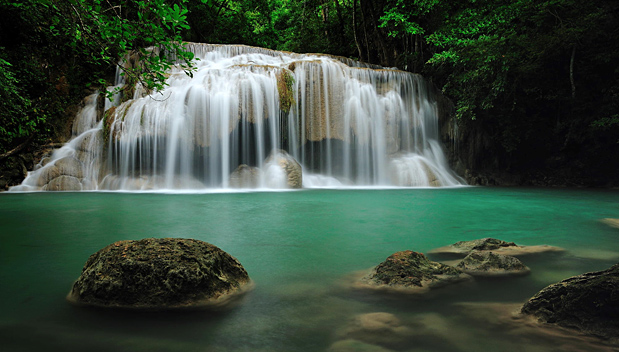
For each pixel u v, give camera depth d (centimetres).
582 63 2022
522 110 2139
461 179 2047
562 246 548
